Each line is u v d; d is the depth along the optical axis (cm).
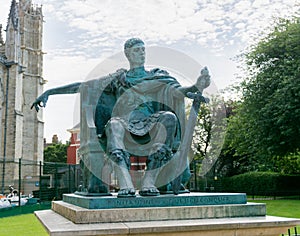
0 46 4916
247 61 3072
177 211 442
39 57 5897
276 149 2820
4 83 4722
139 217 430
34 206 2253
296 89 2464
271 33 2981
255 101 2905
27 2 5966
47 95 569
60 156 7431
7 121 4650
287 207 2011
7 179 4306
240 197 486
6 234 1156
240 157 3759
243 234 425
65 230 376
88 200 439
